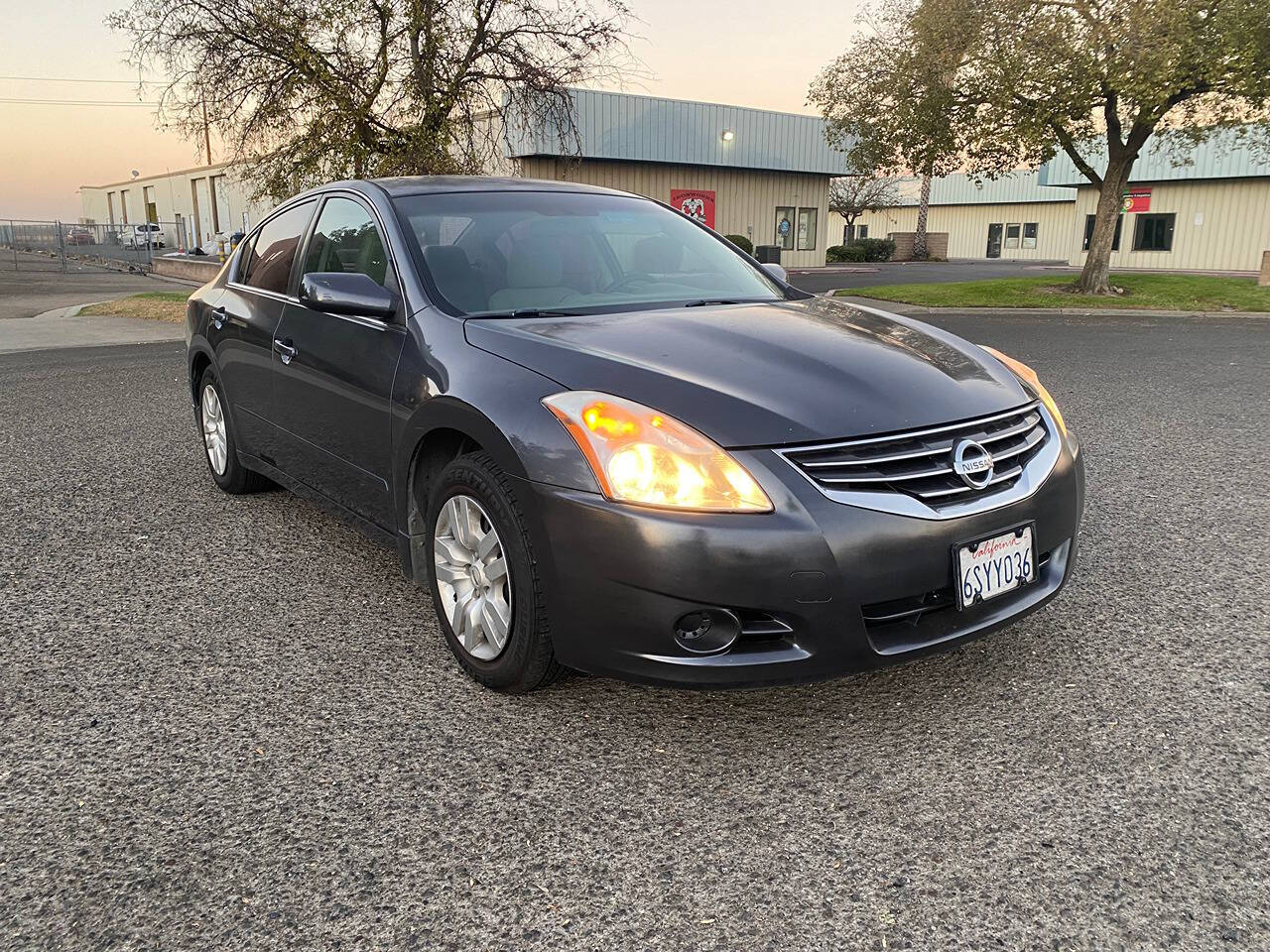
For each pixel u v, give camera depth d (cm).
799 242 3622
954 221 5178
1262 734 247
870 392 246
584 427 233
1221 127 1633
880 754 241
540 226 354
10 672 287
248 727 255
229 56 1439
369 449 318
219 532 418
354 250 355
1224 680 276
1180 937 176
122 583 358
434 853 204
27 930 181
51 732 253
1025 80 1476
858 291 2084
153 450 579
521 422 244
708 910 186
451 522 275
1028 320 1506
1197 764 234
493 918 184
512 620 253
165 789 227
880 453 232
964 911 184
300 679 282
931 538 229
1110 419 652
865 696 271
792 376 249
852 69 1805
